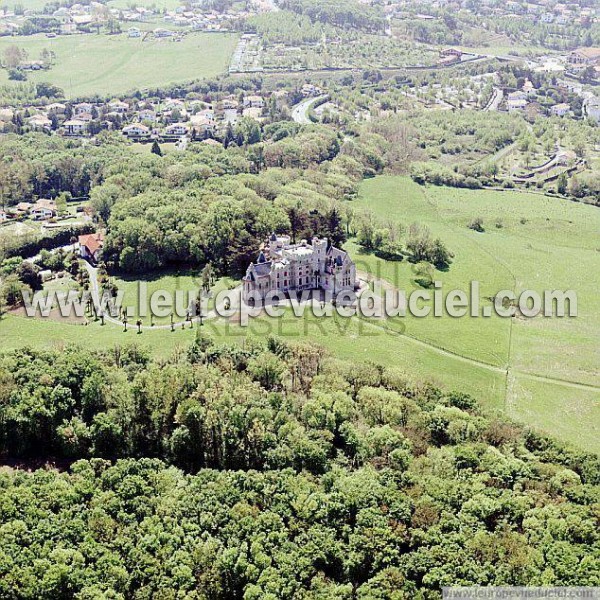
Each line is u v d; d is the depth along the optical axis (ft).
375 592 540.11
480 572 559.79
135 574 558.56
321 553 576.20
